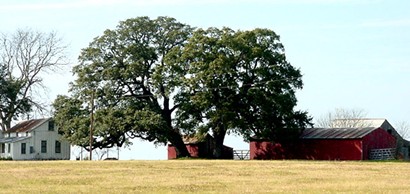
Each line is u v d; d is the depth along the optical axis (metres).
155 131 118.19
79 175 53.25
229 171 59.56
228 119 115.62
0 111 137.00
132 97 122.75
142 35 125.56
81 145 120.88
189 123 119.38
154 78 118.69
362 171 60.97
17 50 137.12
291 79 120.19
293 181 47.78
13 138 134.75
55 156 134.75
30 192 38.72
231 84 115.38
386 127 155.75
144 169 62.06
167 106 124.38
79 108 123.94
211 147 130.88
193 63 117.31
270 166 69.69
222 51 118.75
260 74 116.56
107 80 122.44
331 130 125.38
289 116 119.38
